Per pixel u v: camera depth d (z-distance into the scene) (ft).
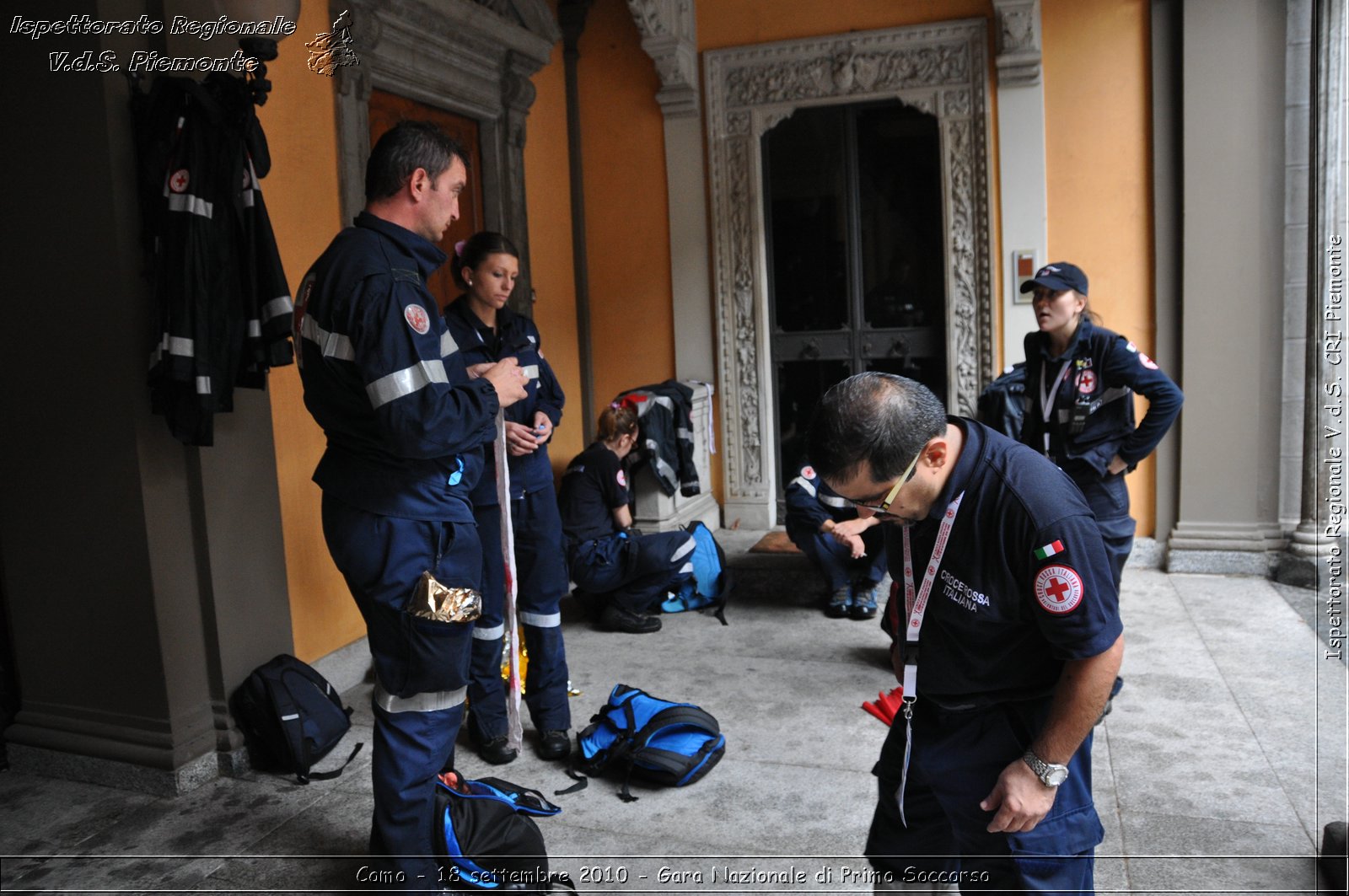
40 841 9.53
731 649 14.48
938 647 5.66
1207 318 16.78
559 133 19.85
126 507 10.31
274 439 12.01
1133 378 10.91
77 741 10.82
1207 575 17.03
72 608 10.77
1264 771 10.12
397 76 14.64
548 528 11.12
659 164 20.01
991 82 18.02
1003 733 5.63
